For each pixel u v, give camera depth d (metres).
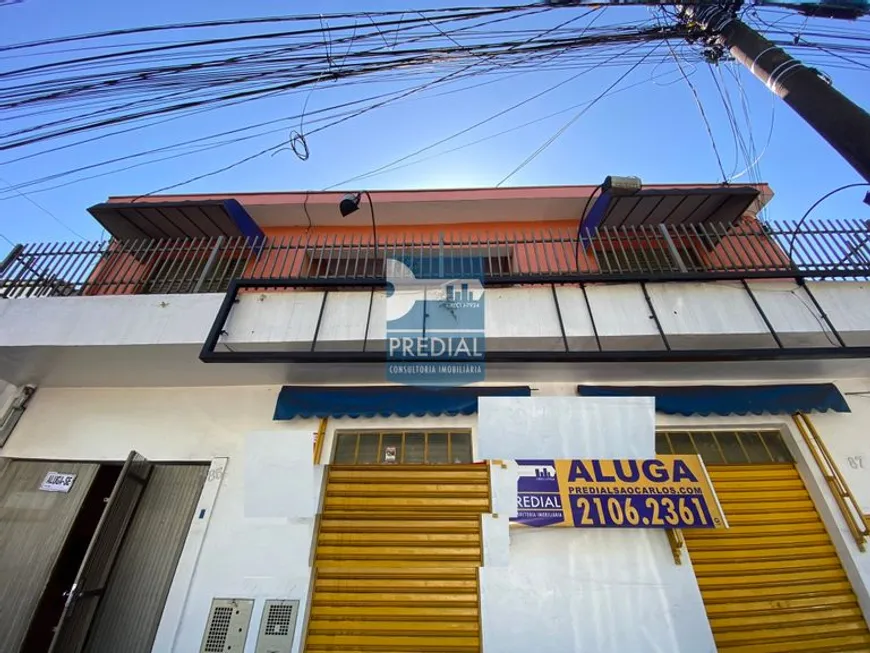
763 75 4.05
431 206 6.32
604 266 5.85
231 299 4.30
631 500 3.98
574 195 6.21
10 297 4.54
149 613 3.92
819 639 3.68
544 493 4.06
